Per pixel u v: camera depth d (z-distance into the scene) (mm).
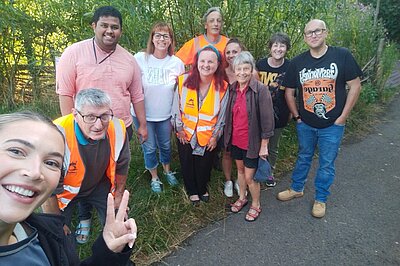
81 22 4301
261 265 2727
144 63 3252
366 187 3818
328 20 5621
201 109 3092
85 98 2055
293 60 3189
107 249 1214
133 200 3322
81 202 2680
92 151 2193
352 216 3311
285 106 3527
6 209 872
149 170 3529
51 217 1160
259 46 4531
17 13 4586
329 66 2939
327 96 3012
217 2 4074
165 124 3381
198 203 3430
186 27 4156
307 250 2877
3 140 894
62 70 2568
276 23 4461
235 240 3006
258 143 2994
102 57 2590
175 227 3104
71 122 2135
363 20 7008
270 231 3113
